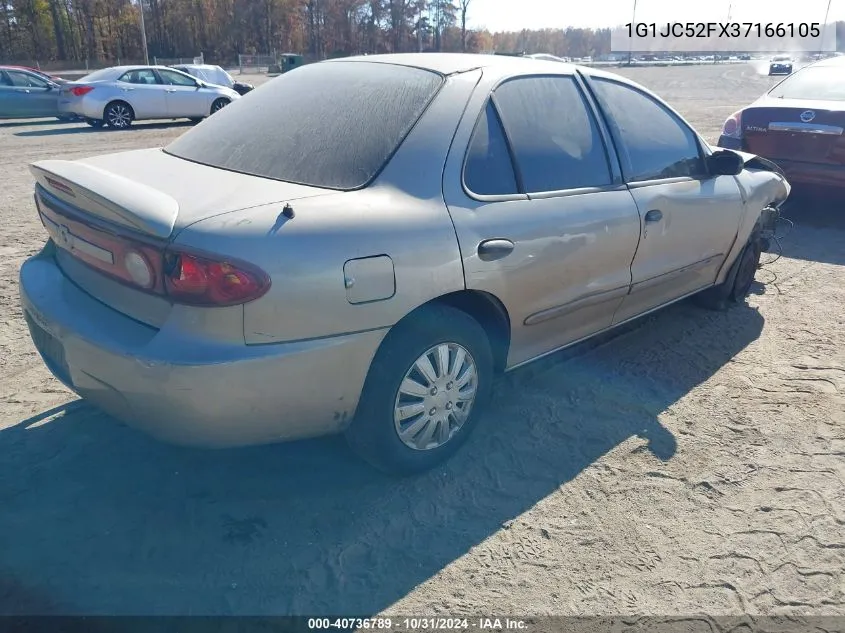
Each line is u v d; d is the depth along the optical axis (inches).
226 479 113.1
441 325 108.1
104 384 95.2
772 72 1796.3
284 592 91.5
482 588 93.7
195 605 88.8
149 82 635.5
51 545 97.4
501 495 112.3
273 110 124.3
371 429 105.7
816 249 249.0
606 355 163.5
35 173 109.8
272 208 93.5
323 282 91.7
